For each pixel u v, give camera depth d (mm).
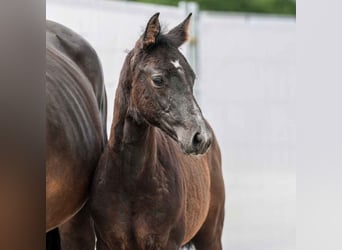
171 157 5801
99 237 5746
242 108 15461
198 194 6418
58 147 5223
